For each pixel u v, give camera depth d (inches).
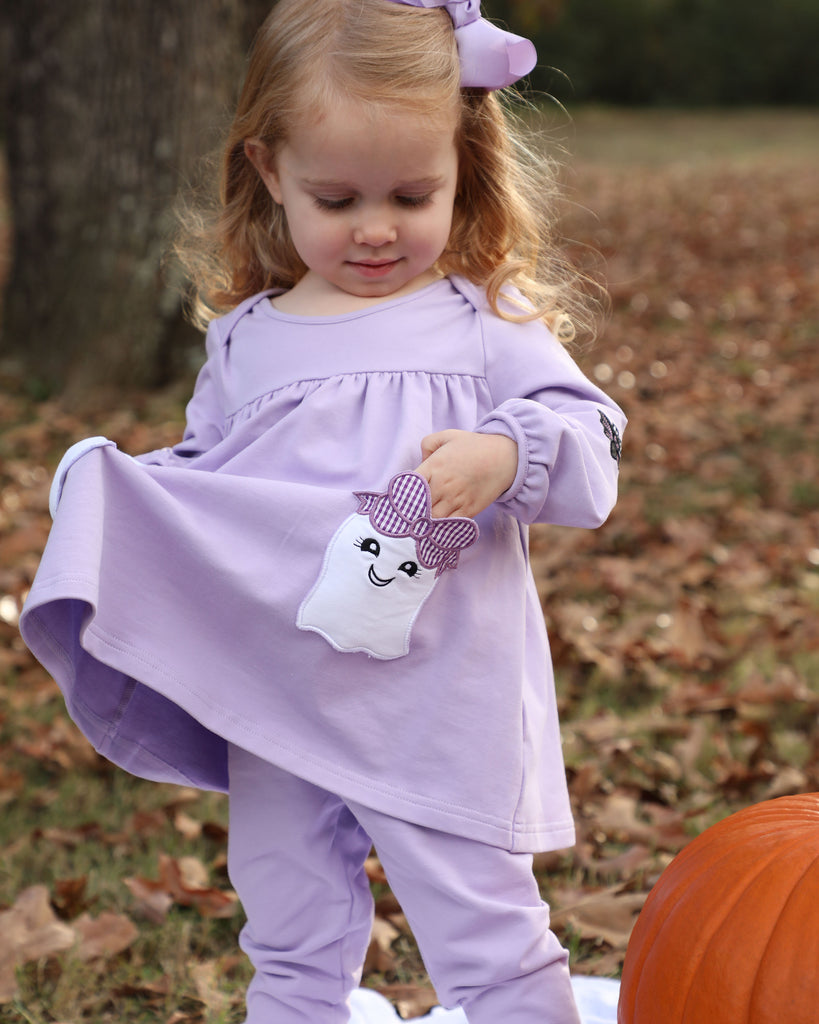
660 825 118.1
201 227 102.9
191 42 262.1
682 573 184.2
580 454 68.5
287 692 70.4
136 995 96.7
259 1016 76.8
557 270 97.1
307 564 69.2
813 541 195.8
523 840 70.6
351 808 71.2
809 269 418.6
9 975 97.3
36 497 215.3
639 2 1136.2
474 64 73.1
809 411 265.1
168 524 69.8
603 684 153.0
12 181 284.7
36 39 272.5
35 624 67.4
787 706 143.9
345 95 67.7
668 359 316.8
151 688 72.6
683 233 497.0
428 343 73.9
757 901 65.7
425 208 71.5
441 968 69.8
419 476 66.3
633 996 70.2
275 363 76.2
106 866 115.4
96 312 276.1
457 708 69.7
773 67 1171.9
